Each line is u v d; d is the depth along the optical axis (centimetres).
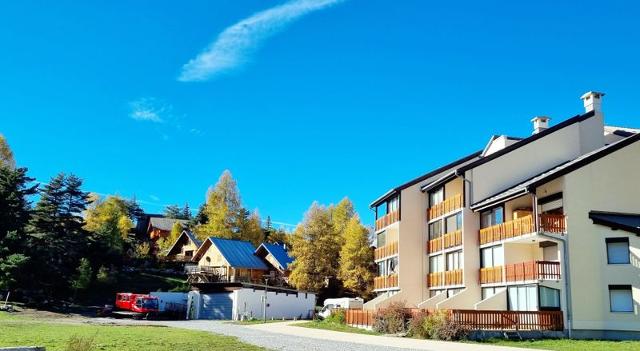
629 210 3334
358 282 6819
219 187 8900
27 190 5994
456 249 4122
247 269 7450
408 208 4738
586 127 4103
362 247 6956
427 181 4809
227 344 2397
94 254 6900
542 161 4038
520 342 2766
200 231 8856
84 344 1642
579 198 3288
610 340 2958
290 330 3662
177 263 8400
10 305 4934
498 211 3819
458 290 4091
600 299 3138
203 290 6269
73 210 6431
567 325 3064
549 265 3228
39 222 6078
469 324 2923
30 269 5406
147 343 2298
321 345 2522
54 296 5969
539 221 3244
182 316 6131
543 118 4325
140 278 7556
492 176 4019
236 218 8806
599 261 3188
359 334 3312
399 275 4606
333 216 8712
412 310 3309
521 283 3378
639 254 3053
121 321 4775
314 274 7088
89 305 6109
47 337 2445
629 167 3403
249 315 5700
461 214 4106
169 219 11769
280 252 7856
